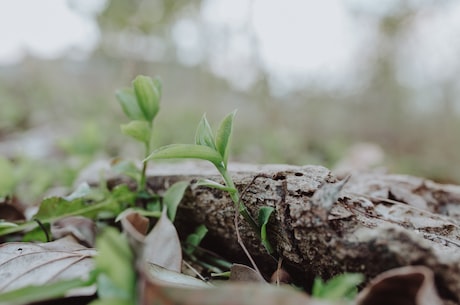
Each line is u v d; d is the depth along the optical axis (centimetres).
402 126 131
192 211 28
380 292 16
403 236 18
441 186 33
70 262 21
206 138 23
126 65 118
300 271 22
